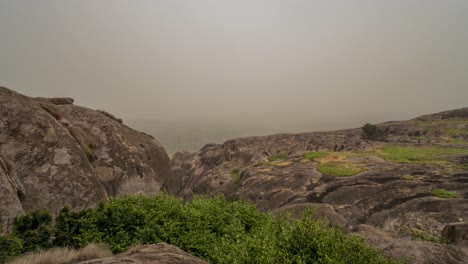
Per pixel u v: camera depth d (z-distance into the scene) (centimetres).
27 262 707
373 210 2728
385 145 6053
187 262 624
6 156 1391
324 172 4091
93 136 2117
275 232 882
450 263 1147
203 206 1420
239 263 761
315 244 758
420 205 2562
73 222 964
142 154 2345
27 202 1351
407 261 1073
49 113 1873
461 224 1627
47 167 1489
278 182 4103
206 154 7944
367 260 820
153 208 1155
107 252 829
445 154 4828
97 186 1614
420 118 9119
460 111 8844
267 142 7688
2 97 1553
